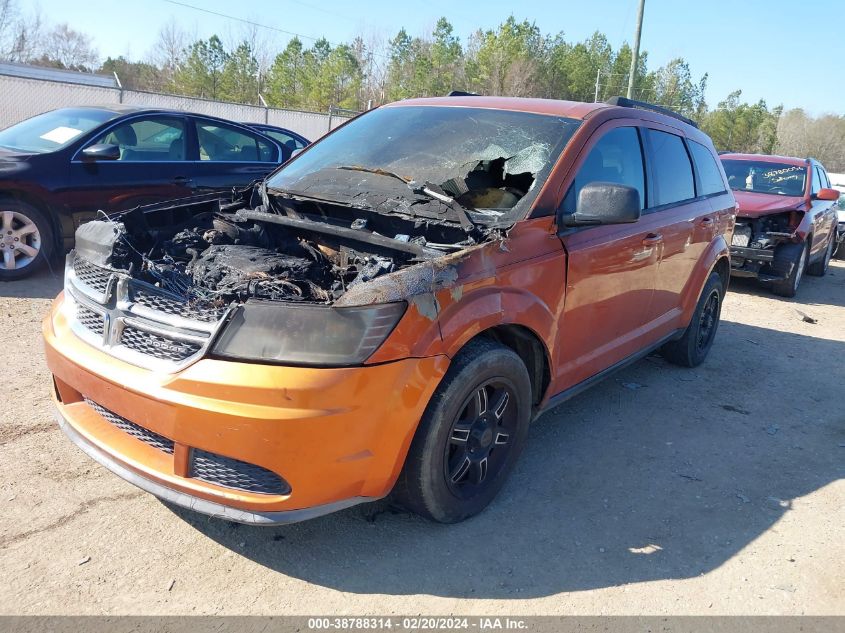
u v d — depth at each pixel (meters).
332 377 2.39
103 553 2.72
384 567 2.78
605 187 3.21
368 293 2.48
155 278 2.93
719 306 5.82
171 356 2.55
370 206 3.41
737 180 10.14
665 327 4.78
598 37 71.50
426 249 2.90
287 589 2.61
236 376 2.37
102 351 2.73
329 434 2.41
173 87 54.56
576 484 3.59
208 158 7.41
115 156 6.28
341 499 2.57
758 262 9.05
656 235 4.20
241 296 2.73
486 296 2.88
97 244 3.12
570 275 3.39
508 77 57.19
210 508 2.50
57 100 18.36
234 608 2.49
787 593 2.82
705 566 2.97
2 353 4.59
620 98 4.27
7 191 6.03
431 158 3.73
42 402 3.93
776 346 6.66
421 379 2.61
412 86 57.22
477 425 3.08
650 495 3.54
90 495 3.10
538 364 3.38
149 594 2.53
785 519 3.40
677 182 4.72
